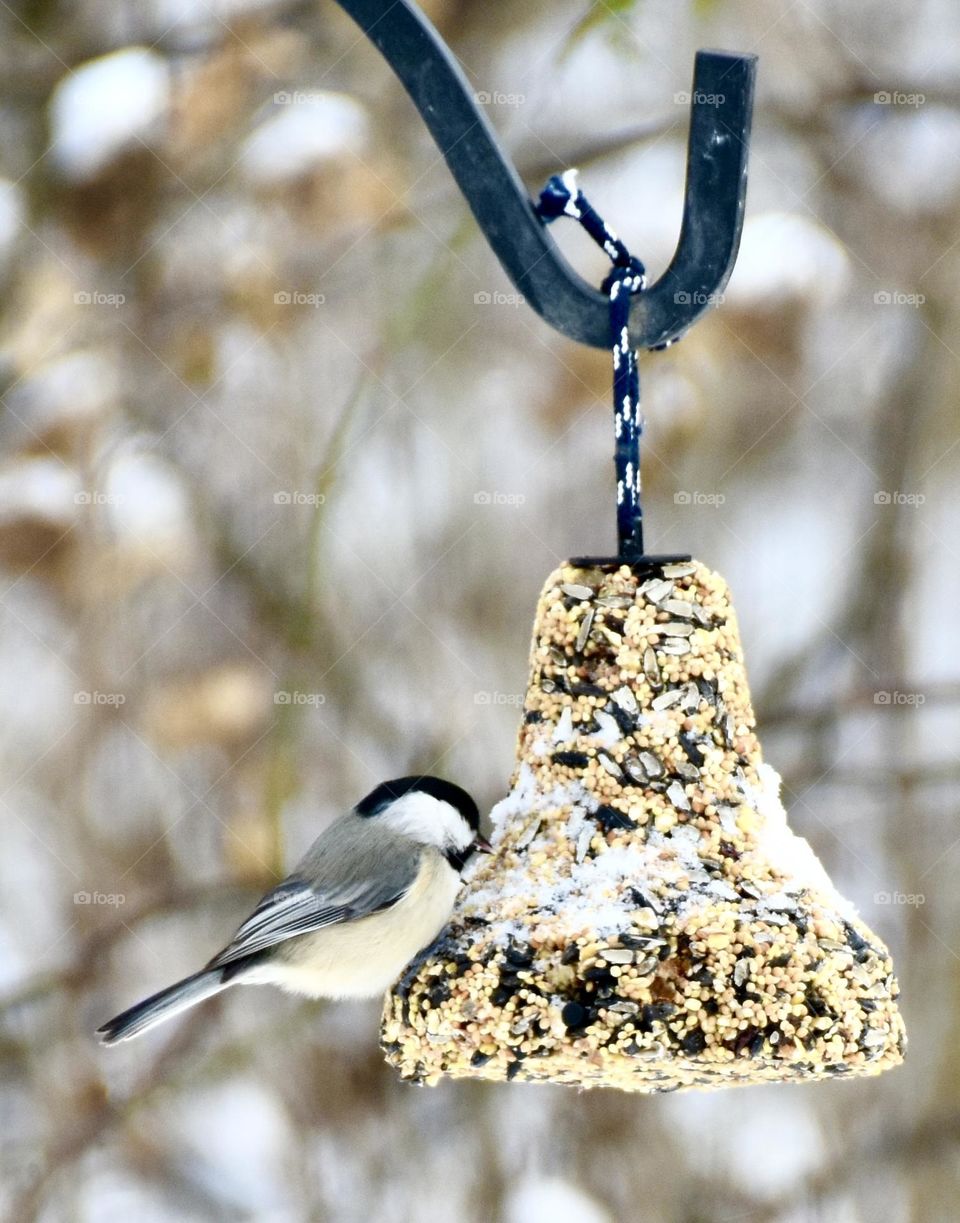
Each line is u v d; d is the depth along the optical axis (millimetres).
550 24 12547
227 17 11070
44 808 11820
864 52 12531
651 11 12391
